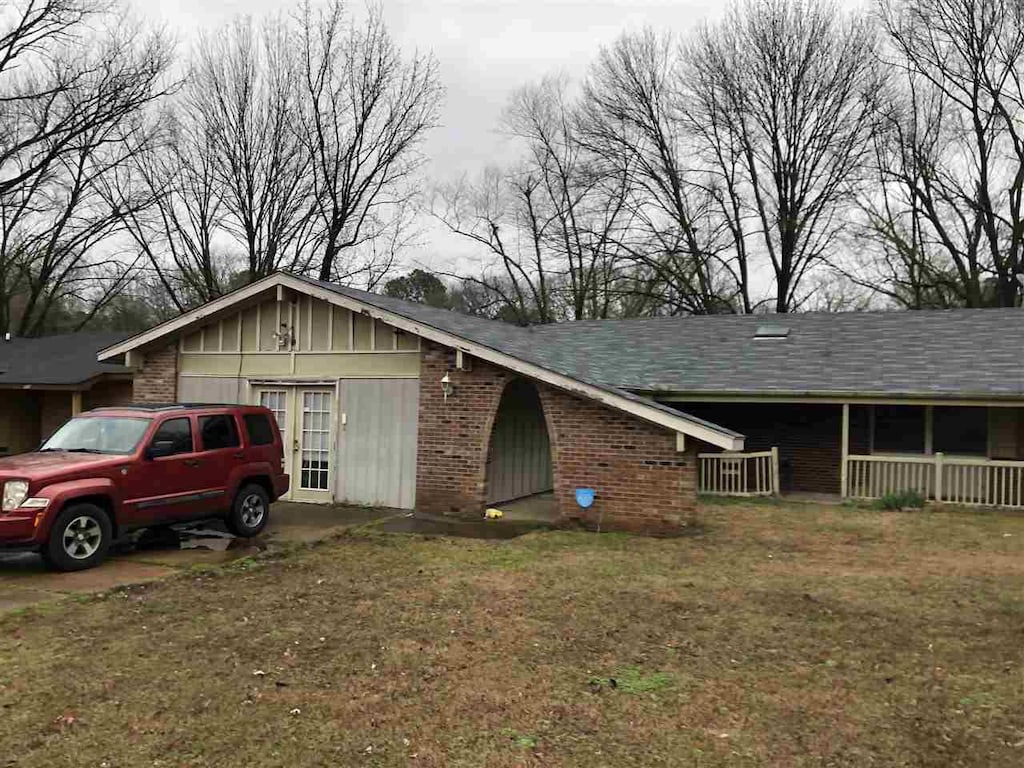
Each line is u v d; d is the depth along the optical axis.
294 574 8.77
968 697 5.20
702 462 16.81
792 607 7.42
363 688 5.30
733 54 33.72
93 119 28.98
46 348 24.61
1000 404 14.08
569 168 37.06
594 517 11.87
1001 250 30.06
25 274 33.19
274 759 4.27
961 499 15.46
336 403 14.01
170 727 4.66
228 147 33.06
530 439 16.30
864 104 31.09
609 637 6.46
